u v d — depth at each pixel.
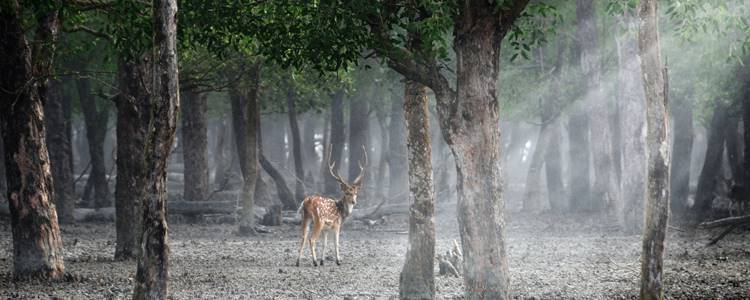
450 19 10.23
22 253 15.40
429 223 12.27
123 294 13.92
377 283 15.49
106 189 35.59
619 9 13.06
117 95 19.00
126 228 19.16
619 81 26.44
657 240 10.27
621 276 16.30
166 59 10.05
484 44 10.66
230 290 14.55
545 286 14.95
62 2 14.92
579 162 35.94
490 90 10.71
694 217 31.73
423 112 12.27
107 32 16.11
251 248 22.77
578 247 22.50
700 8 12.76
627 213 26.25
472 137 10.67
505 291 10.65
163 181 10.10
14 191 15.40
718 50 25.09
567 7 33.31
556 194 36.12
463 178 10.74
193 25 13.01
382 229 29.48
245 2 12.23
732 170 38.91
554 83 33.56
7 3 14.91
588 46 30.91
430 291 12.20
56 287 14.67
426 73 11.03
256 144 27.16
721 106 33.31
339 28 11.05
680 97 33.16
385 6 11.03
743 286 14.23
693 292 13.63
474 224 10.67
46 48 15.77
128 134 18.89
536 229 28.88
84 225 30.41
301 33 11.72
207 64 20.11
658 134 10.24
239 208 31.02
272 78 24.56
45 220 15.49
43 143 15.64
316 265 18.41
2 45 15.18
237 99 32.66
